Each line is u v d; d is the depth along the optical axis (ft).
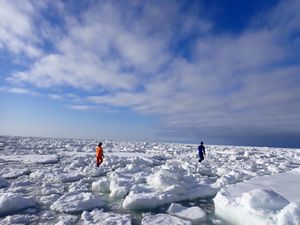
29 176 43.96
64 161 65.26
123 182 34.22
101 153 53.72
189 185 33.55
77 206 25.43
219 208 23.88
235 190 26.61
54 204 25.77
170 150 129.59
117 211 25.46
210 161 71.72
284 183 30.07
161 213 24.67
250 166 55.52
